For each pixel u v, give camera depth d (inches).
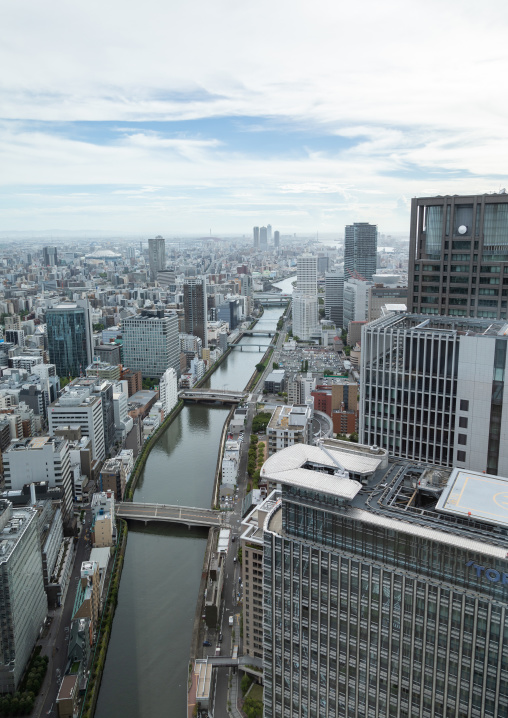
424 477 6663.4
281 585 6633.9
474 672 5428.2
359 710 6264.8
